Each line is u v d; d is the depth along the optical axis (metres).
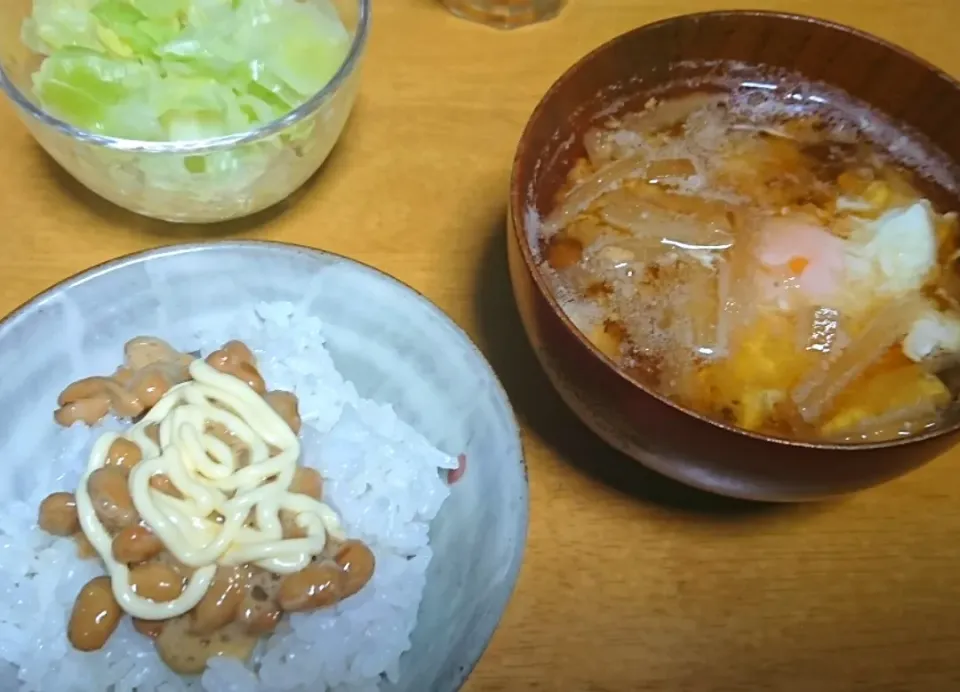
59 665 0.23
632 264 0.25
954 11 0.37
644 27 0.26
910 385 0.23
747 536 0.26
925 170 0.27
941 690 0.24
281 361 0.27
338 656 0.23
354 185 0.31
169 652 0.23
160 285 0.26
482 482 0.24
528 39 0.35
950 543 0.26
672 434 0.21
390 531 0.25
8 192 0.30
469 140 0.32
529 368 0.28
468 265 0.30
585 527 0.26
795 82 0.27
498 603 0.21
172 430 0.24
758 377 0.23
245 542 0.23
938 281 0.25
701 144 0.27
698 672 0.24
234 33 0.30
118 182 0.27
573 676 0.24
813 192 0.26
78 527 0.24
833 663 0.24
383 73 0.33
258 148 0.27
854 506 0.27
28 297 0.28
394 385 0.27
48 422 0.25
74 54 0.29
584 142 0.27
